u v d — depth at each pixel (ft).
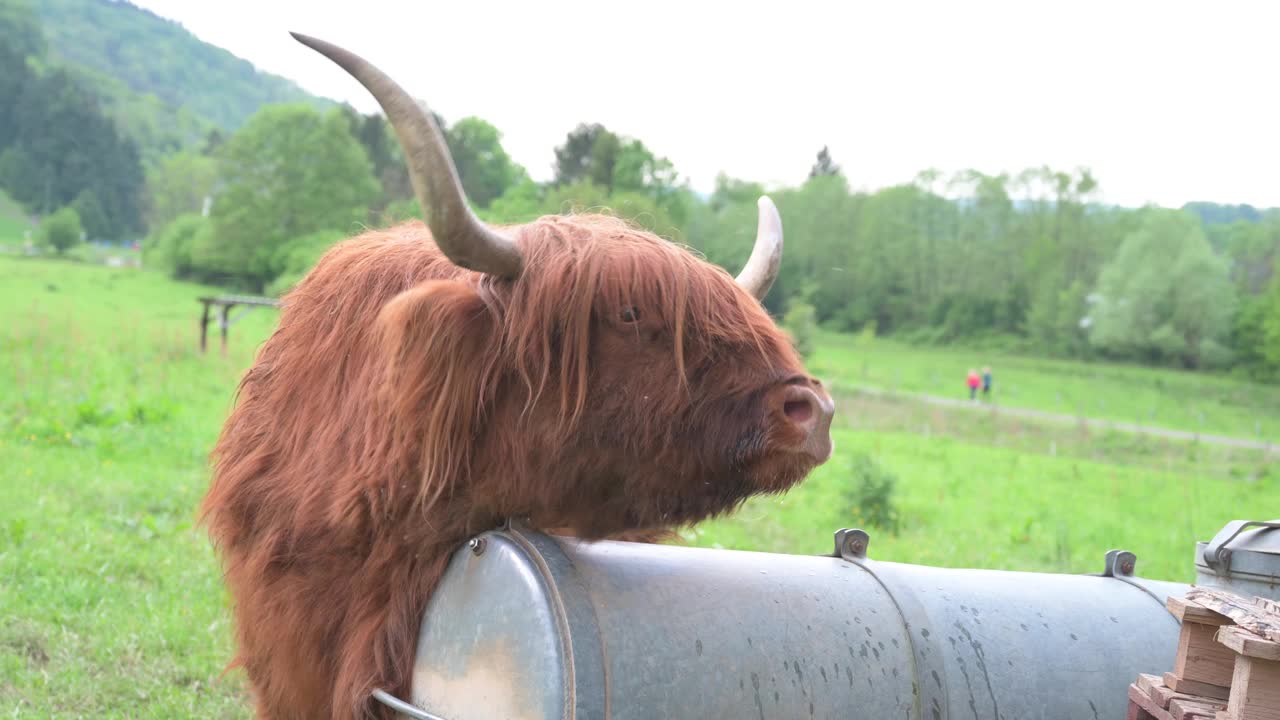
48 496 27.02
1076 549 35.86
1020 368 229.66
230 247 252.62
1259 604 7.75
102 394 49.01
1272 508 53.57
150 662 17.06
